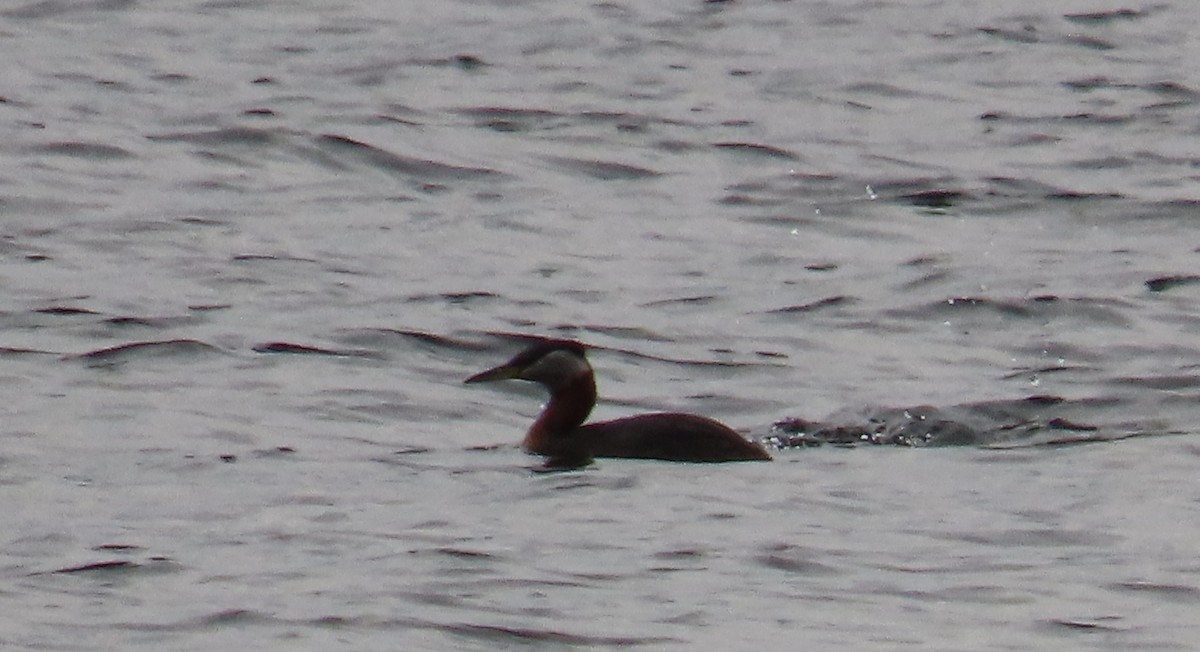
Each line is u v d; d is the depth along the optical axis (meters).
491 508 28.75
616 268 44.81
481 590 24.91
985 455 32.62
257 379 36.25
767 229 48.47
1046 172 53.81
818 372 38.12
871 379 37.69
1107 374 38.06
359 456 31.86
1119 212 50.41
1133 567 26.25
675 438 31.92
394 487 29.92
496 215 48.69
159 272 42.81
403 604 24.33
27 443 31.78
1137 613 24.50
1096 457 32.28
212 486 29.75
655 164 53.75
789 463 31.83
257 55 63.09
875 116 58.91
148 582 25.17
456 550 26.55
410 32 66.62
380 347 38.62
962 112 59.47
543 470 31.11
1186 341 40.53
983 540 27.39
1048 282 44.34
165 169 51.09
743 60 64.50
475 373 37.72
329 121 55.88
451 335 39.56
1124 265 45.88
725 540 27.14
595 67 63.16
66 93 57.62
